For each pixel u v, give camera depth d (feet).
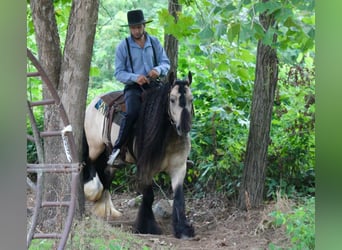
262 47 33.55
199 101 41.09
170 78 31.24
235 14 25.62
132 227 32.91
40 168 18.63
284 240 27.55
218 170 38.11
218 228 32.14
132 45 32.89
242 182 34.86
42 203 19.16
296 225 26.96
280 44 27.71
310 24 26.04
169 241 29.50
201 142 39.09
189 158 39.24
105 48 63.67
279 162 38.04
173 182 31.60
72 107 30.01
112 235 27.22
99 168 35.53
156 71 32.45
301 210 26.86
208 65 36.09
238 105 41.01
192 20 32.07
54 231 23.85
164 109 30.94
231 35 25.44
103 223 28.58
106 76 64.08
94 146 35.14
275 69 33.78
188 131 29.73
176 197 31.22
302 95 37.76
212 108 39.17
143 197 32.68
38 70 17.97
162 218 35.99
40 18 30.25
